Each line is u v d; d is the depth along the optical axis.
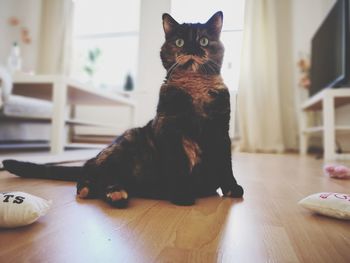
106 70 2.45
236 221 0.36
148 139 0.50
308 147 1.93
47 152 1.37
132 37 2.28
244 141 1.67
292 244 0.28
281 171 0.88
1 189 0.52
